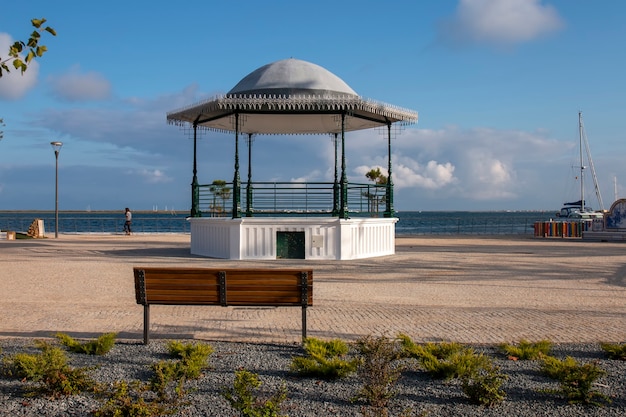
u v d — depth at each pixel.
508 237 40.50
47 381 5.57
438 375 6.19
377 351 5.81
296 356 6.95
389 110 20.53
